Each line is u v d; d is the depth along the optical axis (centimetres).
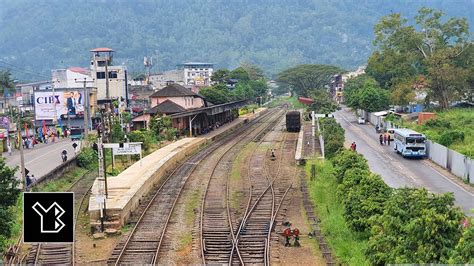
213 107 7138
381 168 4128
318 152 4931
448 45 7438
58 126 7169
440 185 3478
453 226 1529
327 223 2508
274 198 3097
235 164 4484
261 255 2086
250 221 2603
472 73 6956
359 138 6141
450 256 1431
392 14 7550
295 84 14412
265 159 4722
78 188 3572
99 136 2855
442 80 6862
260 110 12912
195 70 18250
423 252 1523
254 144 5953
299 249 2180
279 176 3866
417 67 8425
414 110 8475
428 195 1852
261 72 17775
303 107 13188
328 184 3391
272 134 7162
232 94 10606
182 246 2233
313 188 3344
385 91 8950
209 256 2092
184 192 3344
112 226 2489
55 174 3703
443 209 1623
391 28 7562
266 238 2297
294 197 3164
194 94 7931
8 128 5750
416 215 1705
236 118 9856
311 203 2980
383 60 7606
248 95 12888
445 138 4638
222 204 2983
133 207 2858
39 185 3281
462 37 7175
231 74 14850
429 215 1549
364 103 8656
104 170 2789
